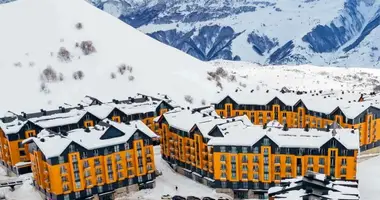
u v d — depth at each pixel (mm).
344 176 106688
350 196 79312
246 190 111688
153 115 150000
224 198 110438
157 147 151125
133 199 112625
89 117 140125
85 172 108250
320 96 147875
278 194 83375
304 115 146750
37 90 192250
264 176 109562
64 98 191000
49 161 104000
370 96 154000
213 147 110875
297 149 106438
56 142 106938
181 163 127312
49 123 133500
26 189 120500
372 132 135625
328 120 138500
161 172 127688
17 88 191250
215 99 157500
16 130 128750
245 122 123562
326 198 78625
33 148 110750
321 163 106875
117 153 112000
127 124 118938
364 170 125062
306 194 80312
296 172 107812
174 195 113938
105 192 111812
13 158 130250
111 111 142875
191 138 120938
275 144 107188
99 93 196500
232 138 110562
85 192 109125
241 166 110688
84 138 110062
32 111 178125
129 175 115000
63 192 106375
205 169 118625
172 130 127938
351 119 130875
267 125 119812
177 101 196500
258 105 152125
